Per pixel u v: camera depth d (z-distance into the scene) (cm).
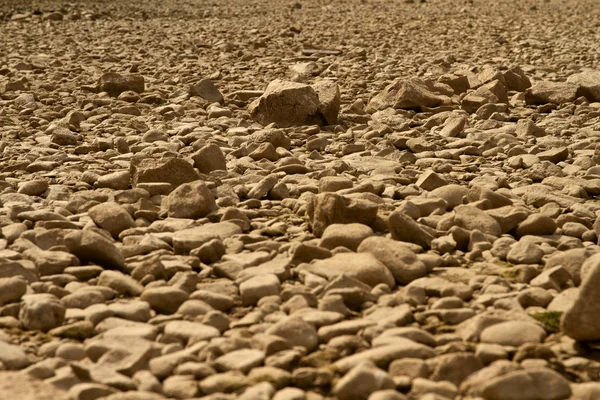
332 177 794
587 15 2978
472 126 1180
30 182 805
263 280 548
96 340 470
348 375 412
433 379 428
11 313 518
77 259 597
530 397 406
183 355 451
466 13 3119
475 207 689
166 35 2373
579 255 586
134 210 728
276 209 754
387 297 528
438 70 1627
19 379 415
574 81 1372
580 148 1016
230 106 1312
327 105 1161
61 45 2122
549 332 491
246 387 416
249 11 3297
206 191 732
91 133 1119
